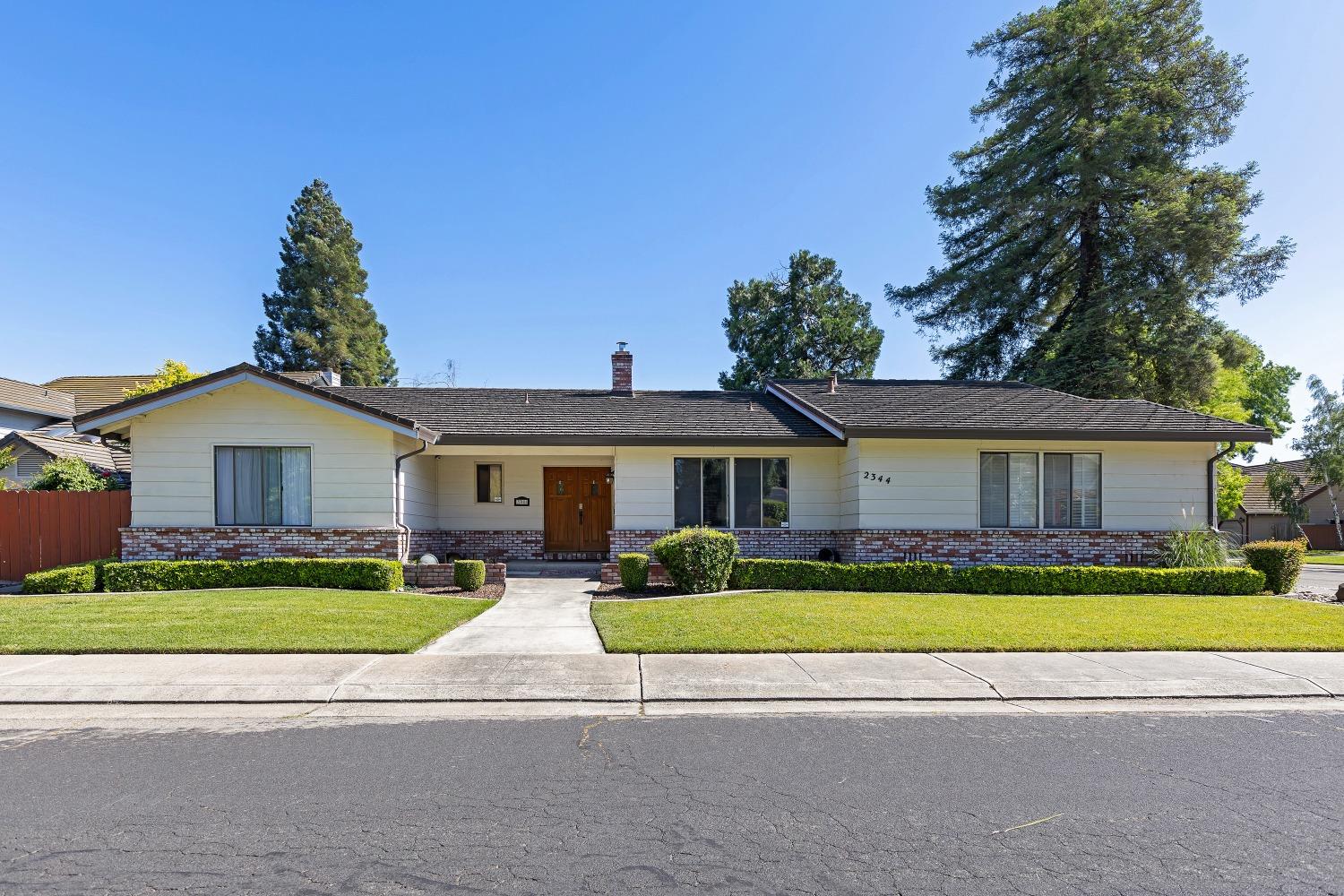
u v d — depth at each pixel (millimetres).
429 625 9297
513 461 18219
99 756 5199
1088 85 24438
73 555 13836
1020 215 25469
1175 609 10648
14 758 5160
